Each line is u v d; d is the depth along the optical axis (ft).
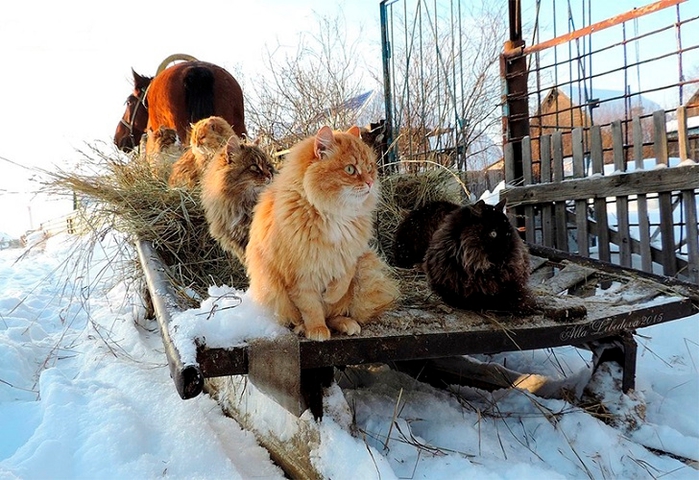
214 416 4.54
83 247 6.54
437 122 10.72
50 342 6.67
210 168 5.44
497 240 4.00
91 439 3.75
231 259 5.69
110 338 6.59
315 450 3.34
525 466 3.33
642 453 3.76
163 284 4.42
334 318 3.55
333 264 3.33
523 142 8.26
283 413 3.74
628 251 6.83
